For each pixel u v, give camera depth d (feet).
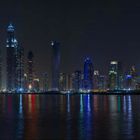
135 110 453.17
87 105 611.88
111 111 433.07
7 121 307.78
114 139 203.72
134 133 225.76
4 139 207.00
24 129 249.55
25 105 619.26
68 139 204.85
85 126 264.11
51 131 237.66
